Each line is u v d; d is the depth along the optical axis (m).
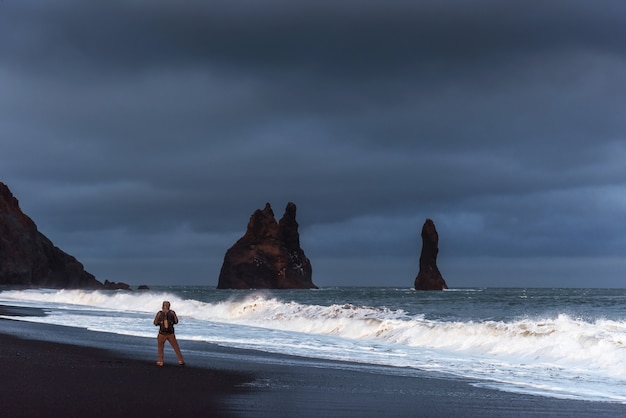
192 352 23.44
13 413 11.39
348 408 13.40
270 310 46.56
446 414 13.12
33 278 163.50
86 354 20.88
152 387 14.86
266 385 15.97
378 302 81.25
